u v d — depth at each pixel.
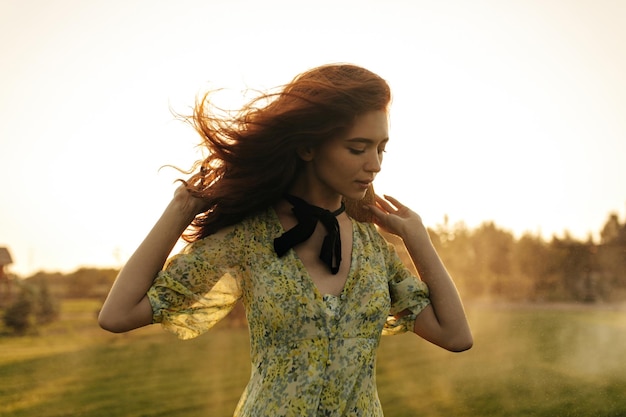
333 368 1.91
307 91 1.98
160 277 1.96
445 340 2.13
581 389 9.88
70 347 19.02
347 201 2.22
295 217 2.08
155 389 12.95
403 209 2.23
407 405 10.09
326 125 1.95
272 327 1.94
